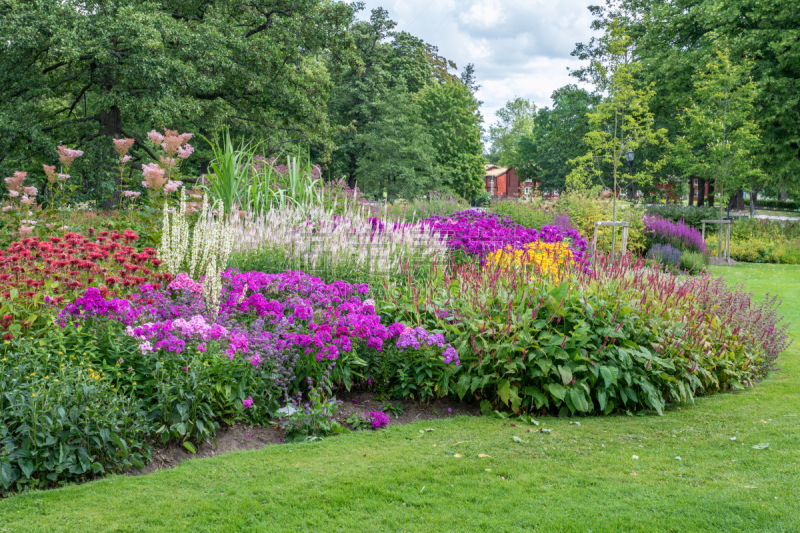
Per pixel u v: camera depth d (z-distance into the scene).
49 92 20.06
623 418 5.22
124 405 3.85
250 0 21.70
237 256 6.91
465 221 9.80
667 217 26.34
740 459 4.20
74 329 4.21
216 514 3.17
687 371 5.84
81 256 5.77
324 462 4.00
